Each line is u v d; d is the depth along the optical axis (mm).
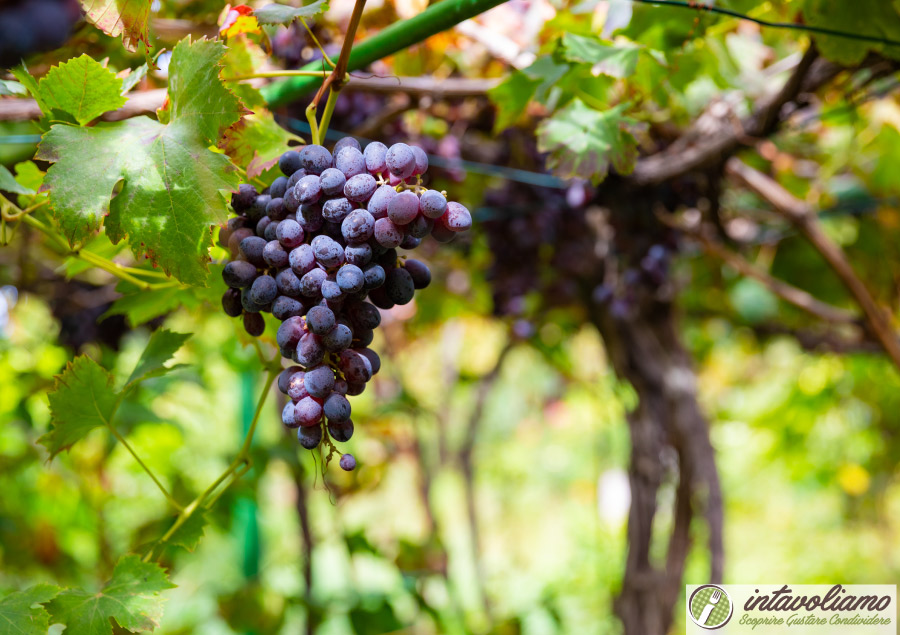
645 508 1928
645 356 1950
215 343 2520
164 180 890
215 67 901
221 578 3523
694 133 1596
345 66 956
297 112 1553
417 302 2713
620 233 1683
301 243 879
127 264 1240
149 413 1950
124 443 1044
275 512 3818
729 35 1632
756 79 1584
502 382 5203
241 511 2475
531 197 1827
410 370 4465
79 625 958
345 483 2322
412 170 866
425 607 1979
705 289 2625
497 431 5828
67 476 2359
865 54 1224
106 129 916
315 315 850
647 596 1888
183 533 1039
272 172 1039
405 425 3391
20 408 1984
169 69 933
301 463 2156
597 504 4512
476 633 2207
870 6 1191
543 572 4637
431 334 3686
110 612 966
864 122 1822
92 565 2625
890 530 4871
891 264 2398
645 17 1237
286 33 1443
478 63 1739
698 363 3227
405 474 4727
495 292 2070
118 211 887
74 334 1912
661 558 2414
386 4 1491
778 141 2008
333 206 859
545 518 5504
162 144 901
